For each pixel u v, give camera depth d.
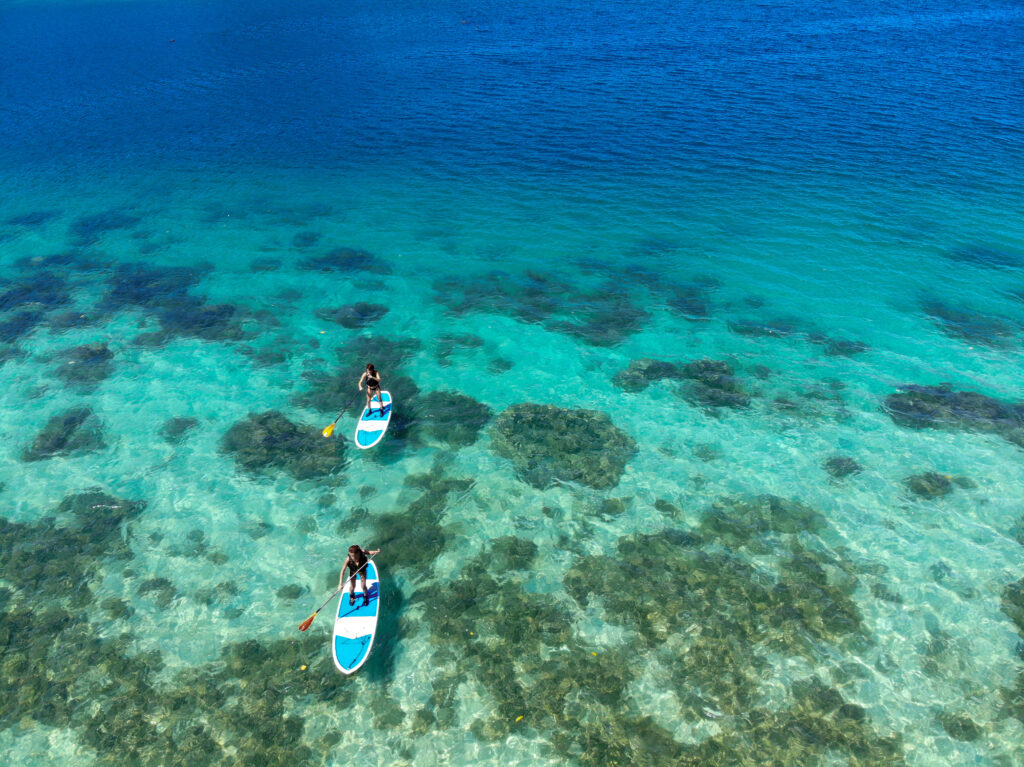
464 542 17.98
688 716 13.75
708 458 20.61
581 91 54.19
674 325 27.23
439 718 13.87
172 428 21.92
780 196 36.97
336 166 42.69
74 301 29.00
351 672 14.58
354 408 22.86
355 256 32.72
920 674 14.45
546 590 16.61
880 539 17.70
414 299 29.30
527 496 19.39
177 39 76.12
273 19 87.12
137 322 27.59
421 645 15.33
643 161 41.75
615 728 13.59
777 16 79.31
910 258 31.05
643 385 23.89
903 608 15.85
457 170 41.62
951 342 25.72
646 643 15.23
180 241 34.16
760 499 19.08
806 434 21.47
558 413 22.58
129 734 13.56
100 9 96.00
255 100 54.91
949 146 41.91
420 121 49.47
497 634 15.55
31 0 103.75
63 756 13.22
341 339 26.67
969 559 17.06
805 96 51.16
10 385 23.83
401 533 18.27
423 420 22.34
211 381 24.14
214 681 14.58
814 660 14.77
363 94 55.50
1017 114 46.22
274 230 35.25
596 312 28.19
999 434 21.14
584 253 32.53
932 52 61.81
